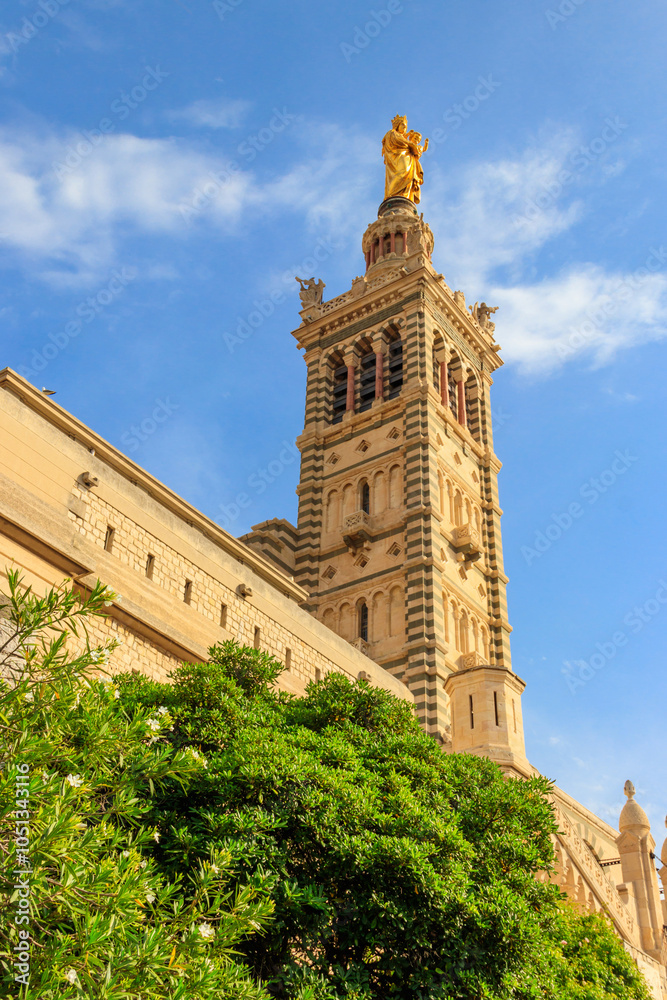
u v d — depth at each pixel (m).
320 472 63.66
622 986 27.05
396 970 18.02
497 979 18.53
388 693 26.08
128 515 29.25
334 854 18.33
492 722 37.19
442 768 24.27
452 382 68.81
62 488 26.98
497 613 60.59
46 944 11.69
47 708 13.57
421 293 66.31
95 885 12.03
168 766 15.70
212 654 24.72
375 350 66.50
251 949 17.61
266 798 19.08
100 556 27.36
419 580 54.41
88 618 26.52
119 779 15.09
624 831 48.88
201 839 17.91
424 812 20.38
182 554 31.14
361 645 53.81
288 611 36.09
